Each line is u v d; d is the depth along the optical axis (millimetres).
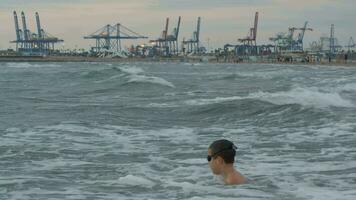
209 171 8484
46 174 8445
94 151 10945
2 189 7328
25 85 40969
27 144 11734
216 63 177750
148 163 9461
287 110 18469
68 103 23562
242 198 6465
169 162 9570
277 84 40562
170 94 29297
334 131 14125
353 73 74188
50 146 11492
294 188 7180
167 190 7086
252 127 15461
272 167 9023
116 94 29922
